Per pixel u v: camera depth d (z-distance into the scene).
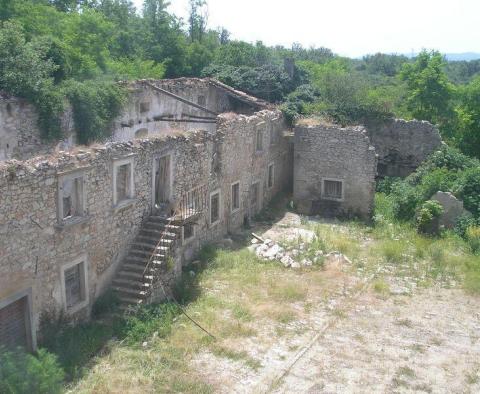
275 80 32.53
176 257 16.12
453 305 16.16
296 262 18.89
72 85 19.81
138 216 15.90
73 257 13.12
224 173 20.86
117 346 12.70
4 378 9.37
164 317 14.16
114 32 39.28
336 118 28.80
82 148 13.83
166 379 11.57
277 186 27.53
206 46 46.16
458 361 12.92
